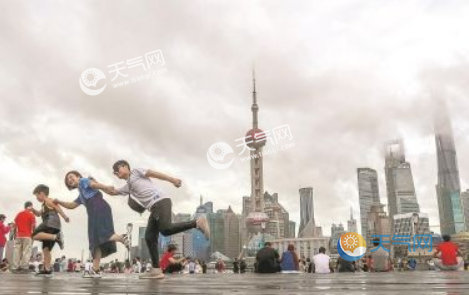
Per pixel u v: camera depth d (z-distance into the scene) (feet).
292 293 9.16
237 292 9.70
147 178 18.62
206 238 17.87
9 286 12.20
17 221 30.73
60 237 22.22
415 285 11.60
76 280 15.99
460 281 13.62
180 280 16.19
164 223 17.66
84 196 20.47
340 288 10.64
